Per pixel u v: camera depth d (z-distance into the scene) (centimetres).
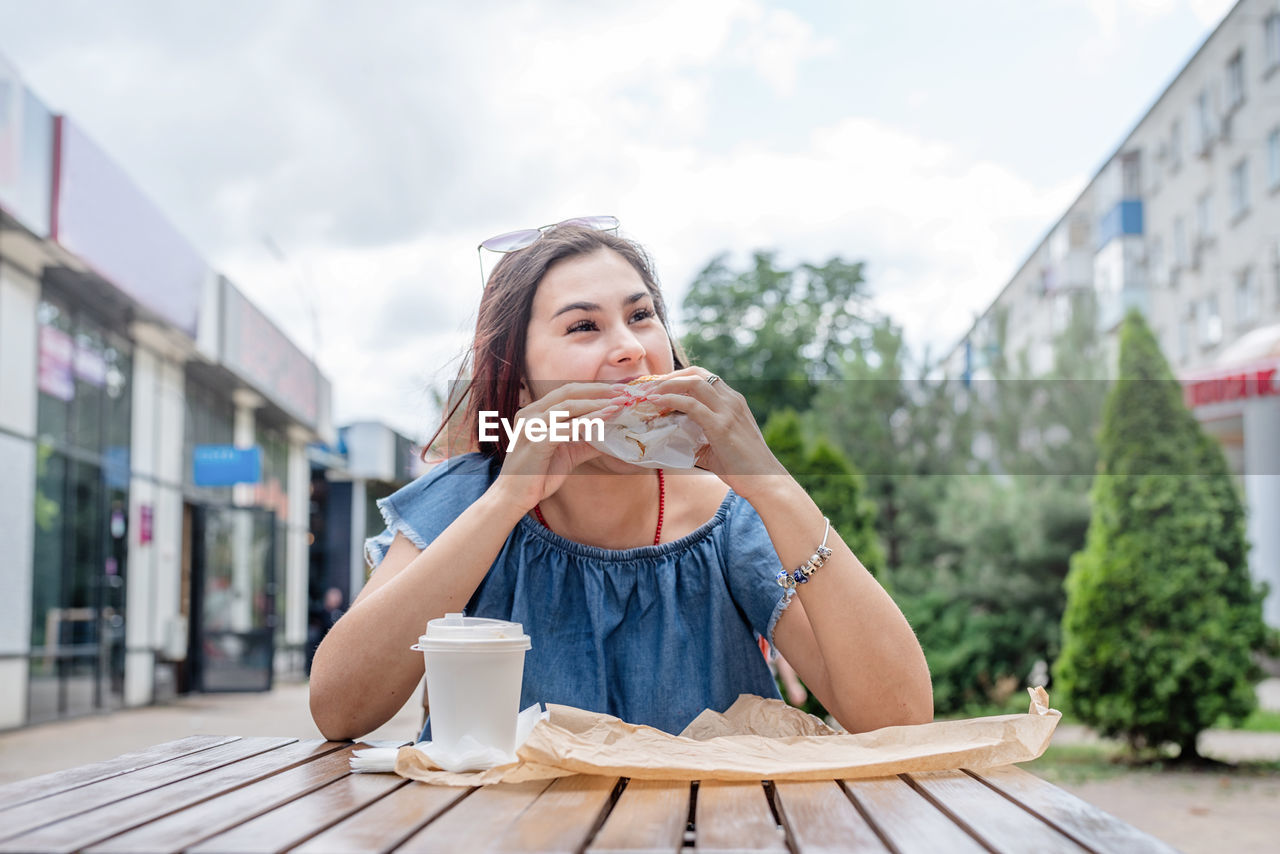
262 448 1819
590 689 165
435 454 195
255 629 1462
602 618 169
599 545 179
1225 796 676
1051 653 1018
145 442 1275
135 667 1238
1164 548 834
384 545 178
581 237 179
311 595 2531
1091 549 862
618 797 119
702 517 182
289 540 1984
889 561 1138
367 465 2491
